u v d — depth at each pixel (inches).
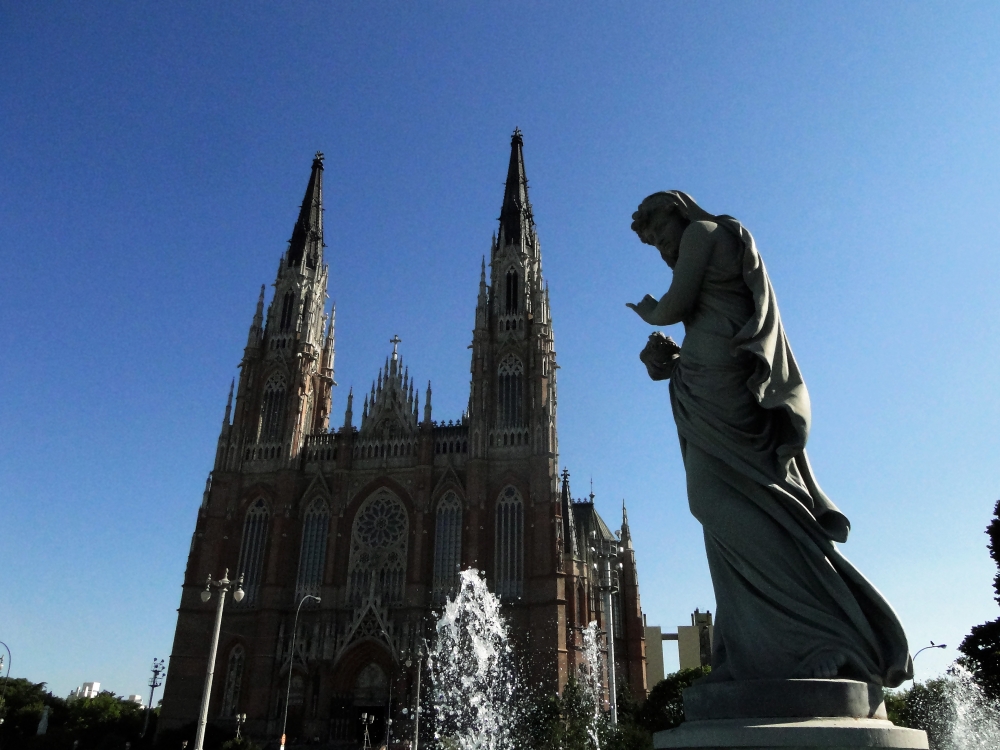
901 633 287.3
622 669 4141.2
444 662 3041.3
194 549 3479.3
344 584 3385.8
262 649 3216.0
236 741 2696.9
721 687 278.1
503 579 3235.7
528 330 3757.4
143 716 3602.4
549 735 2290.8
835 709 259.8
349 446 3654.0
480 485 3393.2
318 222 4473.4
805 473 323.6
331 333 4284.0
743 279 336.2
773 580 297.4
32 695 3661.4
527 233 4121.6
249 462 3703.3
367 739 2775.6
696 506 319.3
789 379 321.1
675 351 382.3
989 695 1676.9
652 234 375.6
